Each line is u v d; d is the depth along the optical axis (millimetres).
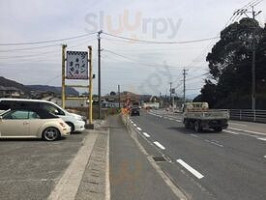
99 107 51812
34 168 11859
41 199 8234
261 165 13727
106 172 12352
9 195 8539
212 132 28906
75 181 10156
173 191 9742
